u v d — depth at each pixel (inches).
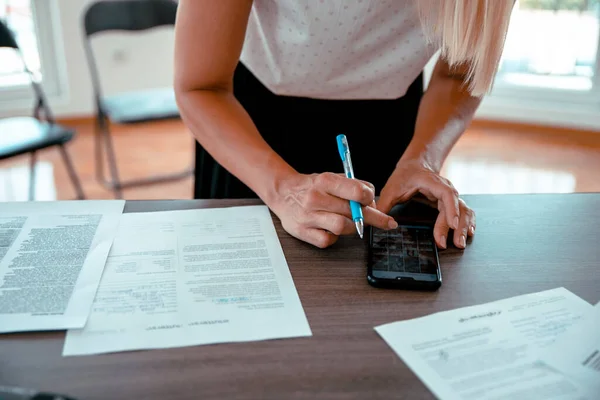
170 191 105.3
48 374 20.8
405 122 45.5
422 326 23.9
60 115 133.1
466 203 35.3
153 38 136.5
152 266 27.5
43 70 130.8
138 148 124.5
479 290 26.6
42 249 28.4
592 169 115.0
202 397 20.0
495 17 29.9
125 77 137.2
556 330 23.8
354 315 24.6
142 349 22.2
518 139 130.5
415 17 36.9
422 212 34.1
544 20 131.0
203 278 26.8
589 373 21.5
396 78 41.6
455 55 31.7
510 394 20.4
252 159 33.0
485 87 32.6
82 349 22.1
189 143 128.5
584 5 126.8
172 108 96.0
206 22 32.7
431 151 36.1
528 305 25.5
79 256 28.0
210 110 34.4
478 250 30.1
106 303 24.8
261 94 43.5
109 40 132.6
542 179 110.2
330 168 45.5
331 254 29.3
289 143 44.6
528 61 135.6
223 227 31.4
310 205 29.4
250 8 33.5
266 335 23.1
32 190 92.1
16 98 129.3
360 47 38.6
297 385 20.6
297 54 39.1
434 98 39.6
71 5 127.0
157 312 24.3
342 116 44.1
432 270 27.6
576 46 130.5
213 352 22.1
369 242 30.0
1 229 30.1
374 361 21.9
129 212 32.7
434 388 20.6
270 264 28.1
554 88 134.3
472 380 21.0
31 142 79.1
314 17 36.3
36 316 23.7
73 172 92.2
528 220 33.4
